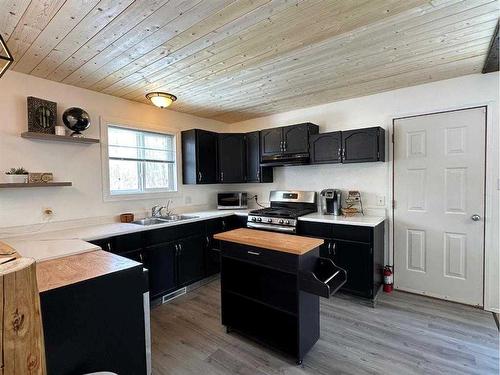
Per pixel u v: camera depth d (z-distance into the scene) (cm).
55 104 266
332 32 189
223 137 419
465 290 283
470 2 157
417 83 297
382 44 207
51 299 123
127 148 345
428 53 223
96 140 287
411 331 235
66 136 265
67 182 265
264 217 357
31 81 257
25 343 82
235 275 243
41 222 263
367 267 286
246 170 427
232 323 237
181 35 189
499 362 194
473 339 222
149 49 208
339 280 200
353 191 347
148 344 166
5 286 77
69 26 175
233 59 229
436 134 295
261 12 164
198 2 153
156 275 296
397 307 280
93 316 138
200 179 393
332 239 308
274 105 377
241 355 208
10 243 215
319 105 378
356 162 321
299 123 392
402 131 316
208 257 360
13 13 160
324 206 361
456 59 236
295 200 398
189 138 396
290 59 231
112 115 321
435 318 256
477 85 271
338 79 281
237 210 426
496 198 265
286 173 418
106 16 165
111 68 243
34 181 250
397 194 321
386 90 319
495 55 224
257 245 210
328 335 231
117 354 147
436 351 207
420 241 308
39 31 181
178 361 202
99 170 309
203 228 355
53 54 215
